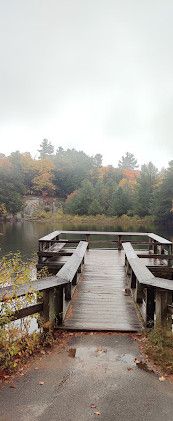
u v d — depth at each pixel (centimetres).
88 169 6550
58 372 301
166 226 3966
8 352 314
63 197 6341
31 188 6138
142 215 4659
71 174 6431
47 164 6122
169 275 753
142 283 392
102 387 274
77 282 661
